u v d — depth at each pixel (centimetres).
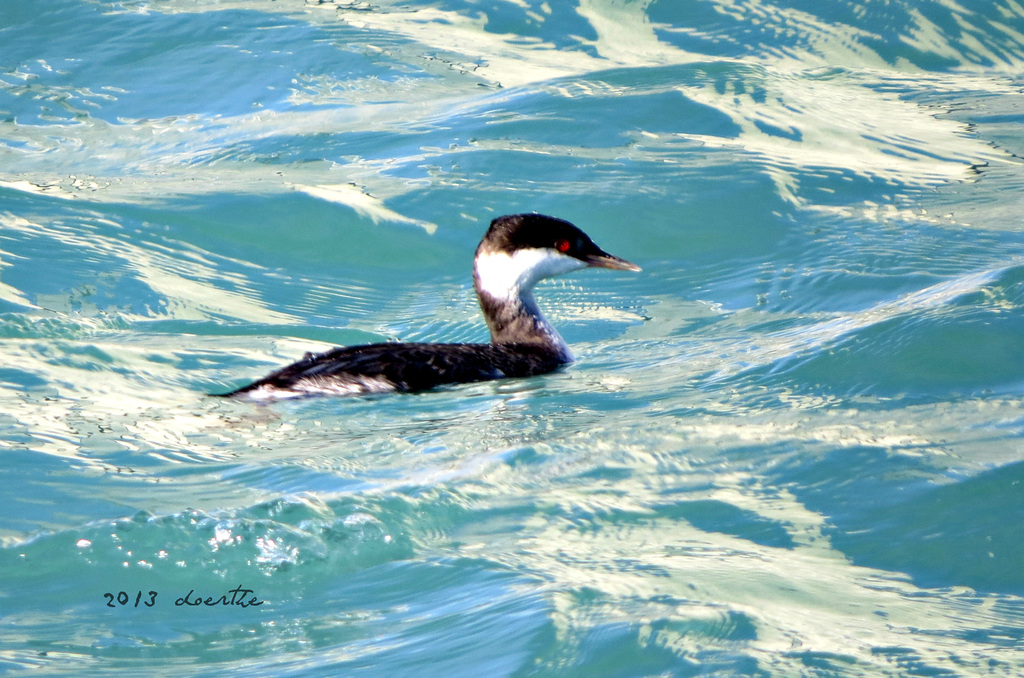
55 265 1524
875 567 785
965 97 2252
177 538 792
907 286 1461
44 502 857
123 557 777
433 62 2353
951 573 776
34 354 1199
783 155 1922
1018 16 2606
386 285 1594
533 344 1288
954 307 1307
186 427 1023
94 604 729
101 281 1495
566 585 739
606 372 1231
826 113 2105
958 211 1719
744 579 754
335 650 677
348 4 2648
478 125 2033
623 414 1070
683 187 1805
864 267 1538
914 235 1636
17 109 2175
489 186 1814
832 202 1770
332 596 744
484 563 777
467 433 1008
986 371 1148
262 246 1661
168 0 2620
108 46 2411
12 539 793
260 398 1101
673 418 1055
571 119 2055
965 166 1903
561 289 1591
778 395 1119
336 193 1778
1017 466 923
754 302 1488
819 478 919
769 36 2512
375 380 1127
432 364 1164
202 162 1942
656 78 2230
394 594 743
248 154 1970
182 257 1603
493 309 1339
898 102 2222
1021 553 798
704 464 948
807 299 1474
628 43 2503
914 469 930
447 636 686
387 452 961
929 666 651
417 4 2664
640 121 2041
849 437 996
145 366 1207
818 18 2580
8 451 950
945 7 2619
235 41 2423
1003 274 1395
